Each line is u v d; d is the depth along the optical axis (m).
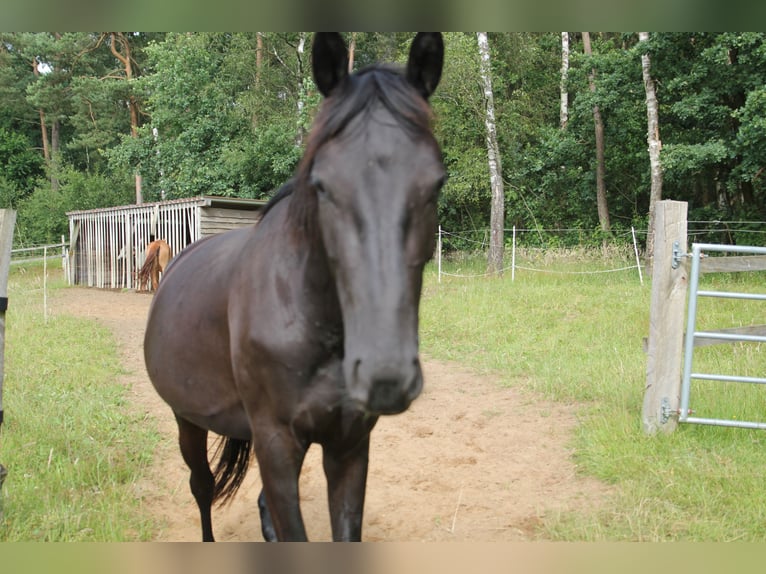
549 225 21.73
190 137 20.88
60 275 21.84
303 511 3.99
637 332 8.51
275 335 2.05
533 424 5.50
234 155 19.95
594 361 7.18
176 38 21.48
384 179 1.61
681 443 4.60
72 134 38.28
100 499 3.73
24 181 33.16
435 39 1.95
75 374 6.71
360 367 1.50
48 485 3.80
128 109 31.39
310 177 1.81
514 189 21.94
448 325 9.73
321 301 1.98
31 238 28.92
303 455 2.20
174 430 5.34
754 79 12.95
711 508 3.61
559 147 19.98
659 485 3.96
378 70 1.86
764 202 16.11
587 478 4.27
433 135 1.79
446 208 22.52
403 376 1.46
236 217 15.58
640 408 5.48
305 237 2.00
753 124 12.11
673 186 19.47
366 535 3.58
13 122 36.50
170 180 21.61
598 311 9.92
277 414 2.11
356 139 1.67
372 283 1.53
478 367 7.62
